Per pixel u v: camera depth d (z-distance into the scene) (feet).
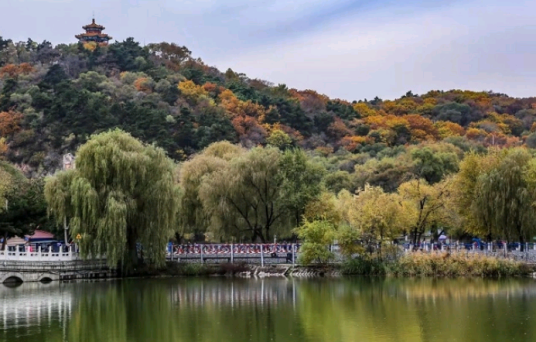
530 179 293.43
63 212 294.05
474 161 325.62
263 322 200.95
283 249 315.58
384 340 176.76
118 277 303.48
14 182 386.93
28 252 292.61
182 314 214.48
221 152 394.93
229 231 330.54
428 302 229.25
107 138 298.15
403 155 540.93
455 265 291.58
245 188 326.44
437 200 329.52
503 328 187.83
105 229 282.77
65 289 267.80
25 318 210.38
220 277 303.68
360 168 526.98
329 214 318.86
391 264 299.58
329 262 307.78
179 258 319.68
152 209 293.64
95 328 195.72
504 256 296.30
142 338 182.91
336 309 219.82
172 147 640.17
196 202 342.03
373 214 298.76
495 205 298.15
